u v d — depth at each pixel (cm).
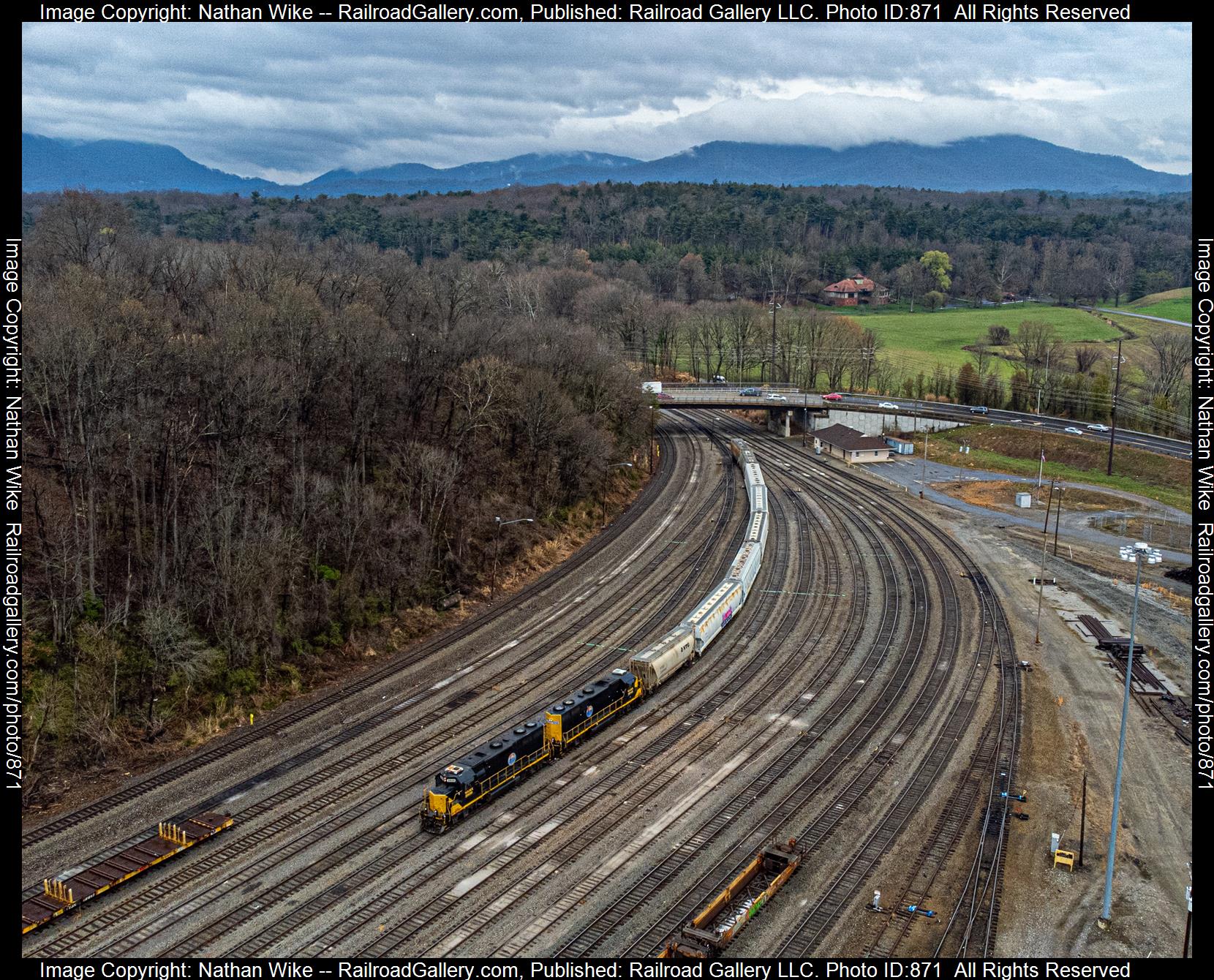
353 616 10419
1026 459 19250
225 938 6081
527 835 7225
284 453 11344
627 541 14512
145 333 11494
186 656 8800
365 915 6316
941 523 15688
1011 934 6216
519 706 9331
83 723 8100
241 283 15762
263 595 9600
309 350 12294
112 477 9894
